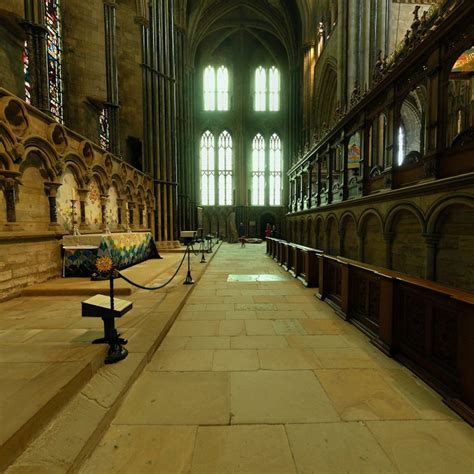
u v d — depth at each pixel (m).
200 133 31.17
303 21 24.05
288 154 29.67
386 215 5.67
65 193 7.69
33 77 8.11
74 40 11.70
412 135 14.33
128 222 12.60
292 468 1.97
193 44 27.67
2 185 5.46
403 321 3.53
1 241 5.27
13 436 1.82
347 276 4.96
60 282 6.41
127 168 12.45
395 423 2.43
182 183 25.11
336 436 2.28
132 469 1.95
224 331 4.50
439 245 4.40
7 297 5.39
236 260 13.48
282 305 5.94
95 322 4.21
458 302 2.58
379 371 3.29
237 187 31.19
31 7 7.86
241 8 28.17
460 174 4.02
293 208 15.61
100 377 2.81
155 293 6.16
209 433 2.29
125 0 15.36
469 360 2.49
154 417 2.48
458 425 2.41
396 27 13.77
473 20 3.80
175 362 3.47
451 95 9.51
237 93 30.67
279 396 2.80
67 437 2.03
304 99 24.45
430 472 1.95
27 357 2.84
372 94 6.29
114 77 13.45
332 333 4.43
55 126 6.92
